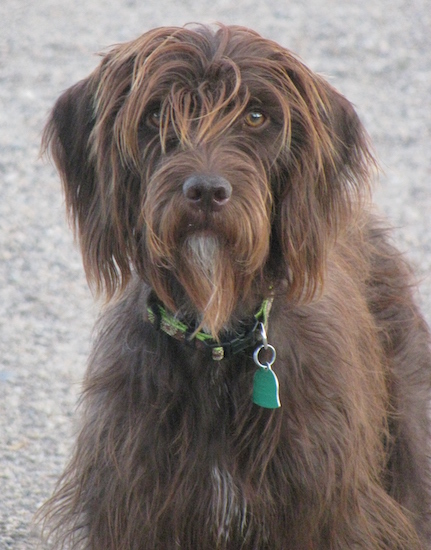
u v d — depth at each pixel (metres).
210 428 6.73
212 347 6.69
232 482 6.66
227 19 23.78
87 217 6.98
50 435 10.43
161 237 6.27
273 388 6.58
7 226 15.44
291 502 6.75
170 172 6.18
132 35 23.00
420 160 17.41
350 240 8.52
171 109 6.32
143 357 6.84
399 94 19.98
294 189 6.66
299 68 6.71
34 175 17.08
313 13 24.14
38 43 22.81
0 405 10.95
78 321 12.88
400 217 15.46
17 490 9.46
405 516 8.03
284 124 6.38
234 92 6.27
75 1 25.78
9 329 12.62
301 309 7.05
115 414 6.84
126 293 7.22
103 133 6.66
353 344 7.38
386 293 8.84
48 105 19.56
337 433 6.82
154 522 6.73
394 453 8.45
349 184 7.27
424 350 9.03
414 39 22.59
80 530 7.35
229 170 6.17
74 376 11.56
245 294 6.62
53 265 14.34
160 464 6.71
